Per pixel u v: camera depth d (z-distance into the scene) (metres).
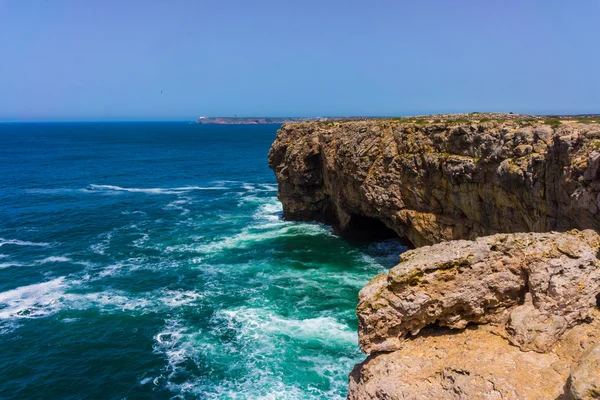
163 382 28.39
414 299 15.16
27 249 55.69
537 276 15.11
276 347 31.42
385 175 47.34
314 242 56.19
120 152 198.38
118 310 38.22
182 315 37.00
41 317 37.22
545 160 28.89
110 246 56.66
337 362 29.42
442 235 41.09
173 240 58.84
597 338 13.84
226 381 28.05
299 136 64.94
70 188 102.31
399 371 14.44
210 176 123.44
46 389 28.33
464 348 14.84
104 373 29.64
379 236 57.75
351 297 39.47
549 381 12.80
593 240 16.45
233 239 58.53
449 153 39.78
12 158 168.88
